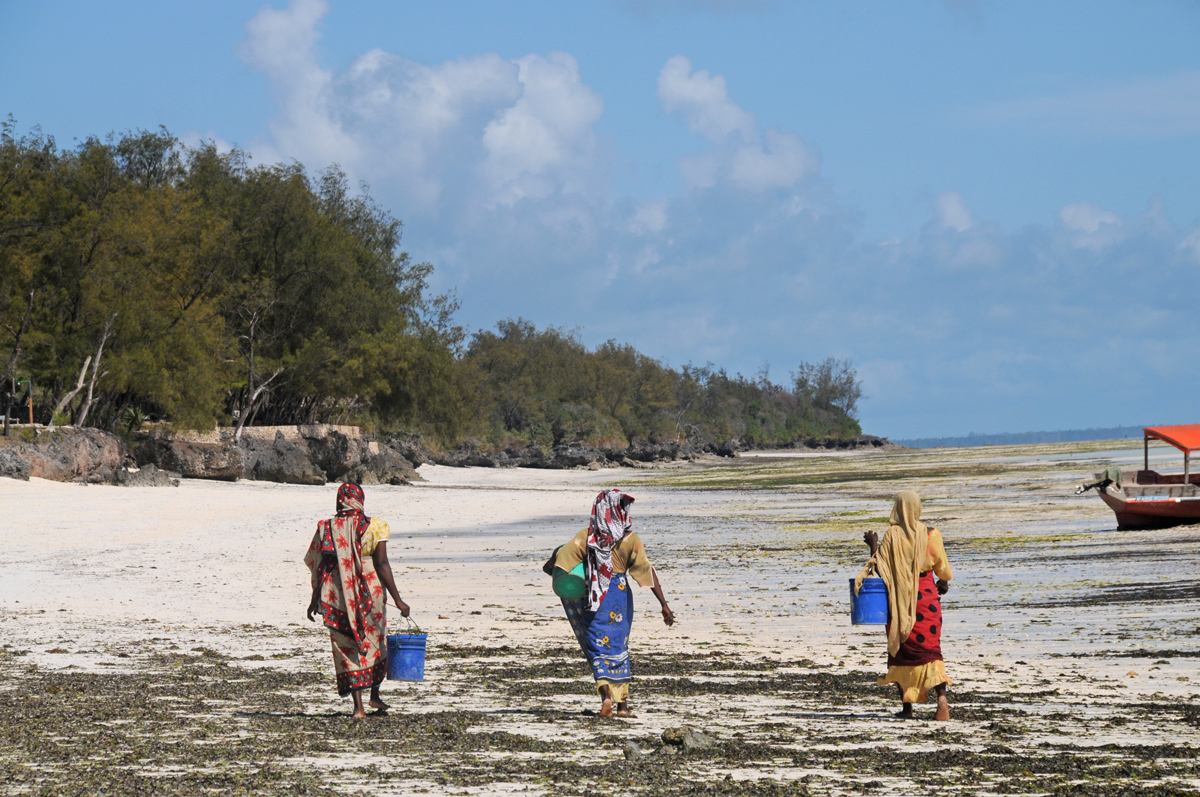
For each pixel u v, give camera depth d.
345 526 26.45
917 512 27.25
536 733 24.72
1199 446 102.62
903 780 19.64
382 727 25.17
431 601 59.53
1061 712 27.48
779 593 61.50
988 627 46.22
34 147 178.88
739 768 20.75
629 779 19.66
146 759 21.16
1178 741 23.34
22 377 187.38
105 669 34.97
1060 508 127.00
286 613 52.53
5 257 163.50
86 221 173.12
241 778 19.47
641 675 35.47
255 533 107.88
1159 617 46.25
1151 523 95.75
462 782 19.33
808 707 28.97
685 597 60.84
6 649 39.38
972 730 25.02
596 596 26.88
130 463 187.12
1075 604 52.19
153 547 92.12
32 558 81.62
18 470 146.50
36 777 19.33
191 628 46.47
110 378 183.88
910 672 26.77
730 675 35.34
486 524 132.88
